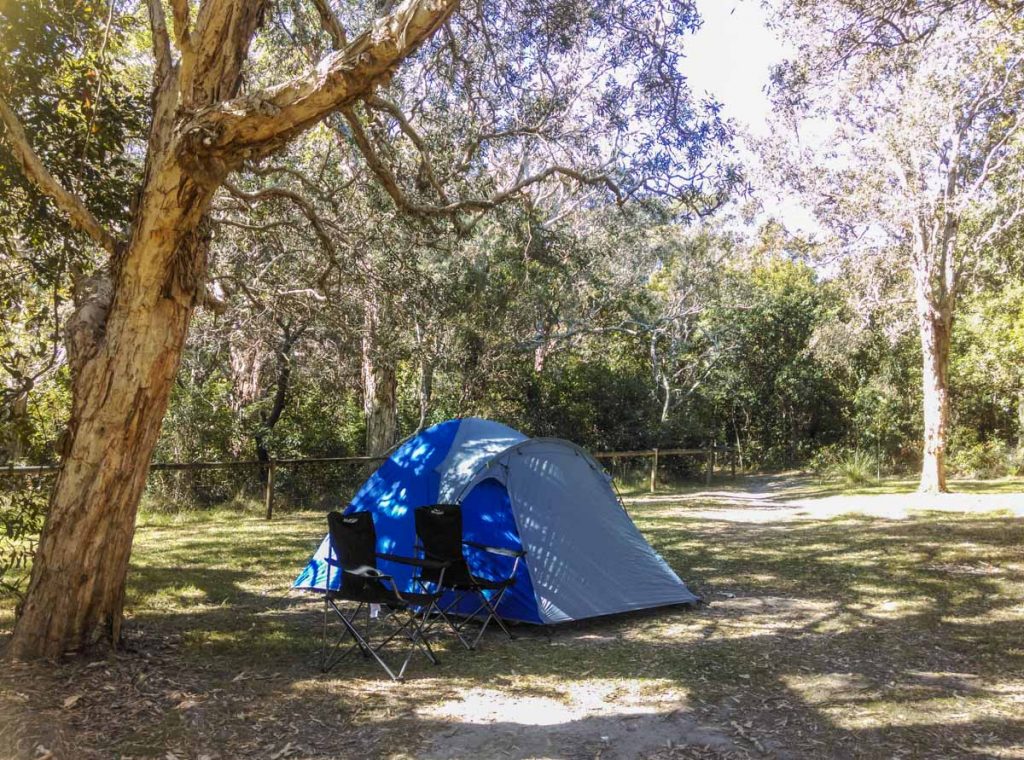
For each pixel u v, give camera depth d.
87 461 5.41
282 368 17.11
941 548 10.79
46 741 4.11
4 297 6.80
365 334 15.71
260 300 12.67
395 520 7.97
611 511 8.30
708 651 6.43
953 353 25.62
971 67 12.00
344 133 10.02
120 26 7.02
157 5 5.62
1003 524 12.84
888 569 9.59
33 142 6.18
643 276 23.83
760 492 20.97
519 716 4.98
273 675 5.61
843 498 18.42
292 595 8.29
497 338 19.62
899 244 18.86
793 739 4.67
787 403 29.72
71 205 5.29
